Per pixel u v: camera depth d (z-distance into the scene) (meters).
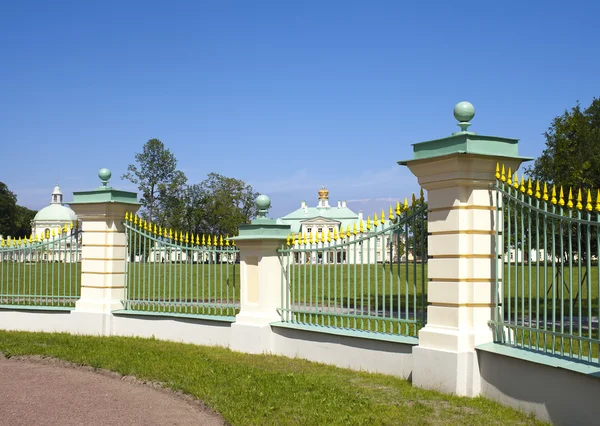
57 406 8.02
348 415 7.14
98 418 7.50
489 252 8.02
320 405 7.58
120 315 13.44
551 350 7.62
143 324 13.15
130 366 9.88
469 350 7.84
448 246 8.05
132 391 8.77
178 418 7.48
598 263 6.42
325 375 9.29
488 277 8.02
